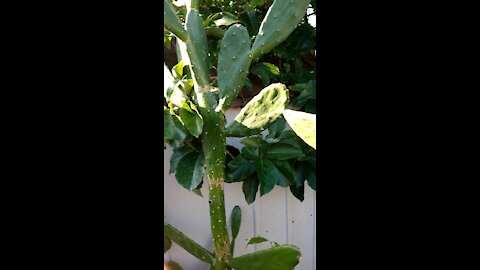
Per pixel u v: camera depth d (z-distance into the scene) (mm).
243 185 1327
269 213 1459
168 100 1062
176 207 1384
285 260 1009
